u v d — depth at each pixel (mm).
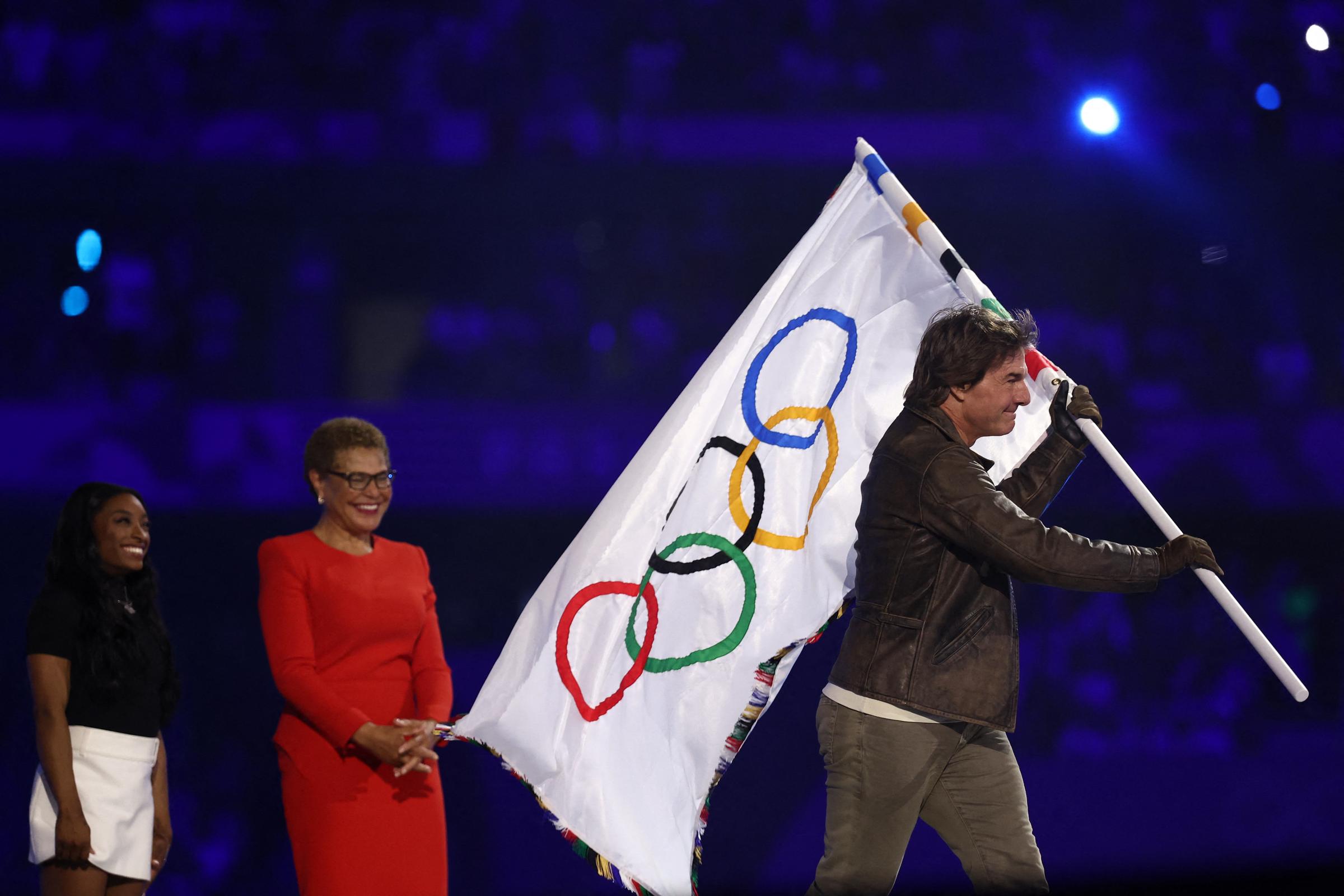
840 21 44219
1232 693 34625
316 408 38500
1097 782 29109
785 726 31250
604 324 43250
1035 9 44094
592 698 10406
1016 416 11164
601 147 41344
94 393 40844
